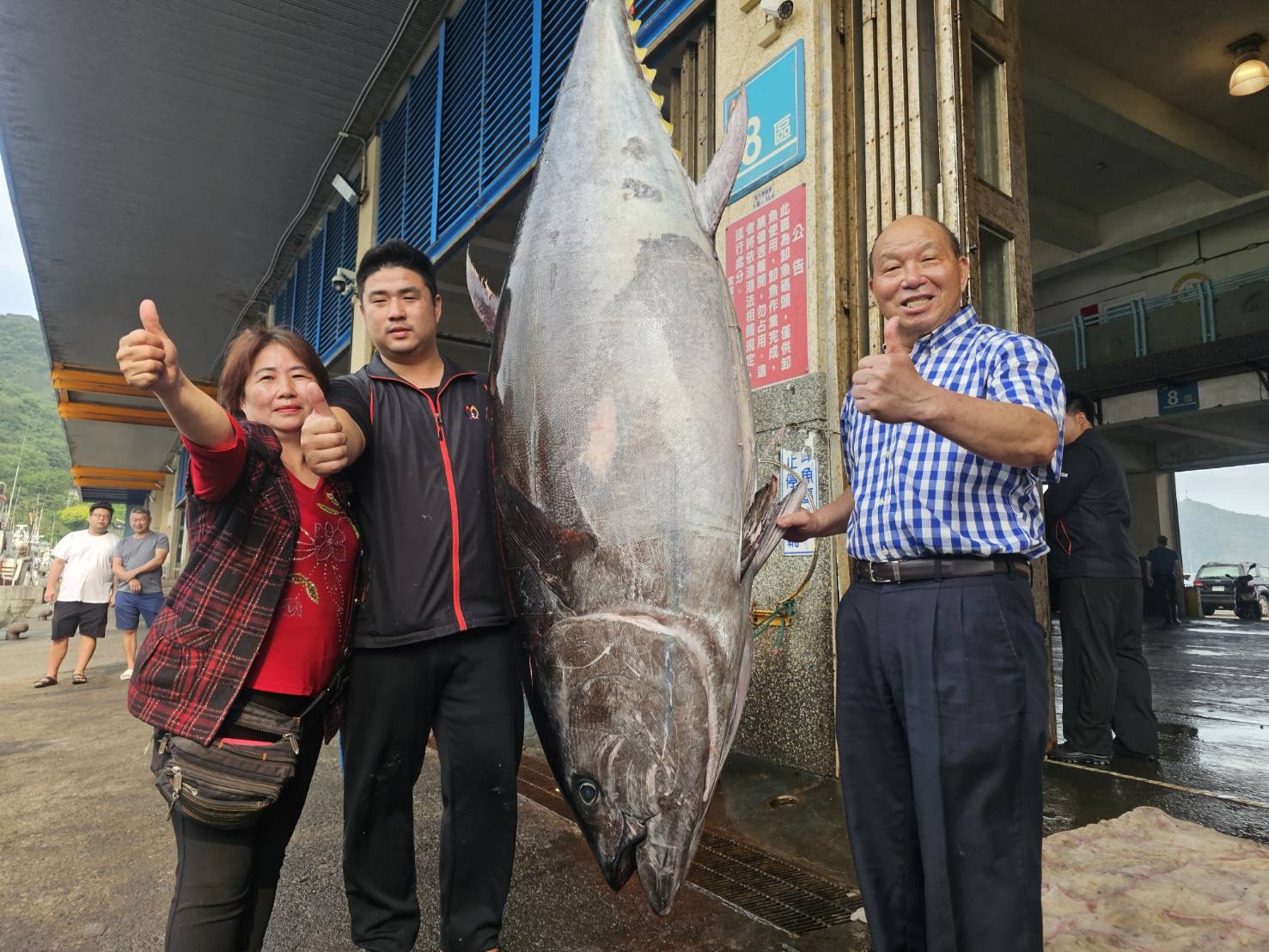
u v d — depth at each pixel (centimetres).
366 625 177
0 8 622
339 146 816
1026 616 148
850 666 165
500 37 548
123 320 1295
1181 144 934
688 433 147
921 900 160
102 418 1788
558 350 156
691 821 141
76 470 2583
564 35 468
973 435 127
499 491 163
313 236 993
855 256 329
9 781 361
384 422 186
